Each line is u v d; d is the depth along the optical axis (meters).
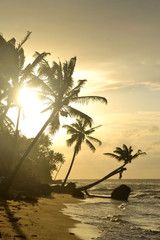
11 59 29.56
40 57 31.33
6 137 49.97
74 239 11.92
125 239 13.41
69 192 56.97
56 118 35.09
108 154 66.81
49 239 11.05
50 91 32.66
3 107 36.91
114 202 40.91
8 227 12.07
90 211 25.52
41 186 42.00
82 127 60.88
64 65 33.72
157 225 18.98
